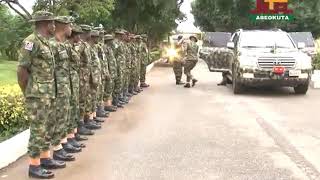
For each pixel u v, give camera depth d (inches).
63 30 280.1
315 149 309.1
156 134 356.2
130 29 1018.1
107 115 426.6
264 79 569.0
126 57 512.7
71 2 790.5
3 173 257.9
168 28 1246.3
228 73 682.8
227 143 327.0
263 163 276.5
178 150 307.6
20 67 241.3
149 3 987.3
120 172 259.6
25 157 291.0
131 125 391.2
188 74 689.6
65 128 284.5
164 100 546.3
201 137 345.7
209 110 470.3
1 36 877.2
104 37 440.1
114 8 898.1
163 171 261.3
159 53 1478.8
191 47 682.2
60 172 260.4
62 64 273.0
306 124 394.6
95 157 291.0
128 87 552.7
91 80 361.1
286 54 573.9
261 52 580.4
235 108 482.3
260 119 417.4
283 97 571.2
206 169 265.1
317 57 843.4
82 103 346.0
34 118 245.3
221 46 796.6
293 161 280.4
